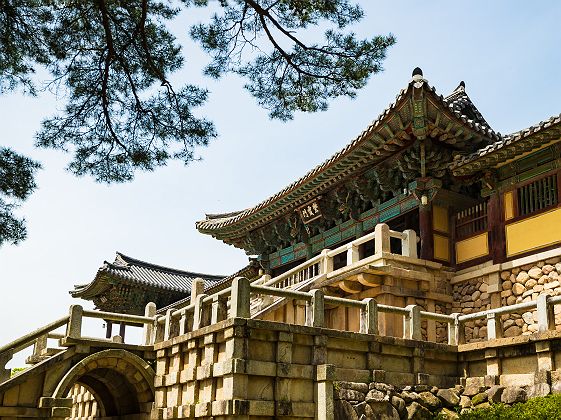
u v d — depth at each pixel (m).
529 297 18.59
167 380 16.41
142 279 42.25
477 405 14.98
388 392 14.73
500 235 19.95
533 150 18.89
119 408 18.67
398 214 23.48
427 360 15.89
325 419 13.60
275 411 13.47
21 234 14.29
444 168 21.89
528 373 14.45
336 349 14.64
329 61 14.87
